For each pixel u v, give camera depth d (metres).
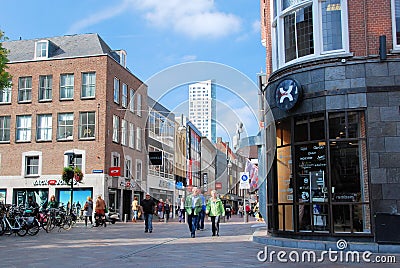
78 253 10.18
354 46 12.15
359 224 11.54
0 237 15.19
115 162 33.56
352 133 11.84
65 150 32.59
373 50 11.96
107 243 12.65
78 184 31.72
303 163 12.53
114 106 33.81
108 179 32.06
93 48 34.75
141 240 13.62
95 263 8.53
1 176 33.34
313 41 12.85
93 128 32.56
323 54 12.56
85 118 32.78
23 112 33.84
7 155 33.56
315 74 12.44
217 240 13.55
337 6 12.68
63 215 19.83
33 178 32.75
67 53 34.78
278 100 13.06
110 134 32.94
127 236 15.32
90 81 33.22
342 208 11.75
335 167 11.94
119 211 33.03
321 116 12.27
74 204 31.67
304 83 12.66
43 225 18.44
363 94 11.78
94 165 31.92
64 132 33.03
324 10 12.80
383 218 11.04
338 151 11.95
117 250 10.78
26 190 32.78
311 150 12.41
